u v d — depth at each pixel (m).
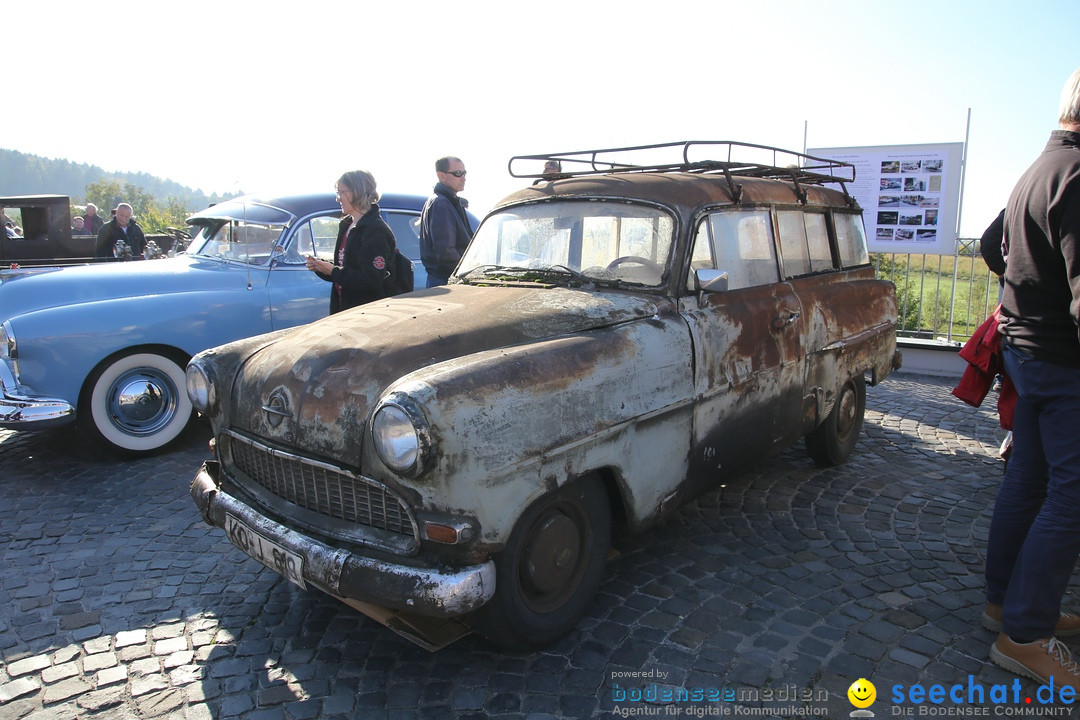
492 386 2.44
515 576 2.58
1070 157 2.32
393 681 2.66
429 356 2.69
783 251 4.12
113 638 2.98
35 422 4.70
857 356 4.65
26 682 2.69
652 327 3.12
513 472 2.46
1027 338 2.51
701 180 3.71
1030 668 2.55
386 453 2.33
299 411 2.71
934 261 8.14
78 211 18.20
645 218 3.48
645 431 3.02
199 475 3.22
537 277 3.60
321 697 2.57
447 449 2.31
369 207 4.48
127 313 5.08
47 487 4.70
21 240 9.73
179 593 3.34
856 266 5.04
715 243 3.55
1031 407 2.69
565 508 2.82
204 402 3.15
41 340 4.75
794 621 2.99
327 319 3.33
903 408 6.41
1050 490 2.51
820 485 4.54
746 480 4.62
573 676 2.66
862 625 2.95
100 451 5.09
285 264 5.91
